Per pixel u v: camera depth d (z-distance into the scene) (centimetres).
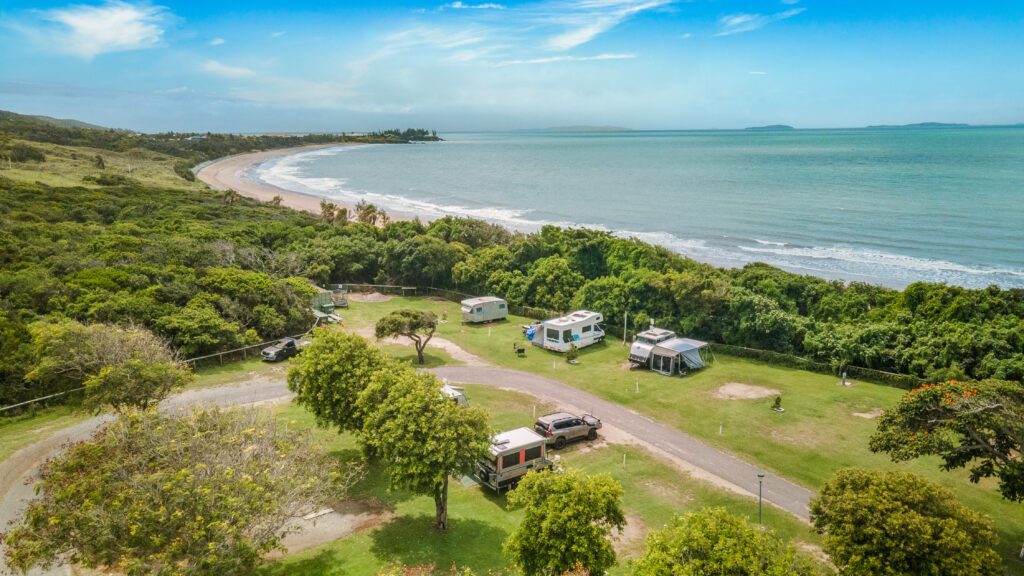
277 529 1845
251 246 6950
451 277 6819
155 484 1705
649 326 5181
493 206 13262
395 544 2248
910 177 15650
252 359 4484
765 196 13488
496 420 3459
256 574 2014
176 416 2461
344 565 2094
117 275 4728
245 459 1917
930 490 1728
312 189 16350
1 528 2155
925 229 9369
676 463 3014
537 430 3212
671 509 2595
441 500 2312
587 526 1766
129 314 4084
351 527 2370
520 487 1922
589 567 1752
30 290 4225
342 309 6050
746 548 1475
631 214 11838
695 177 18250
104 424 2886
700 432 3366
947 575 1566
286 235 7756
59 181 11550
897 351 4178
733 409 3681
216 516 1655
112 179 12325
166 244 6278
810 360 4416
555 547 1770
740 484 2814
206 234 7012
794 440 3259
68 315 4009
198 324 4219
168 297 4588
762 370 4403
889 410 2517
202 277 5088
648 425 3462
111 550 1630
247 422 2230
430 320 4409
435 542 2272
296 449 2164
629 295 5378
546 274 6062
